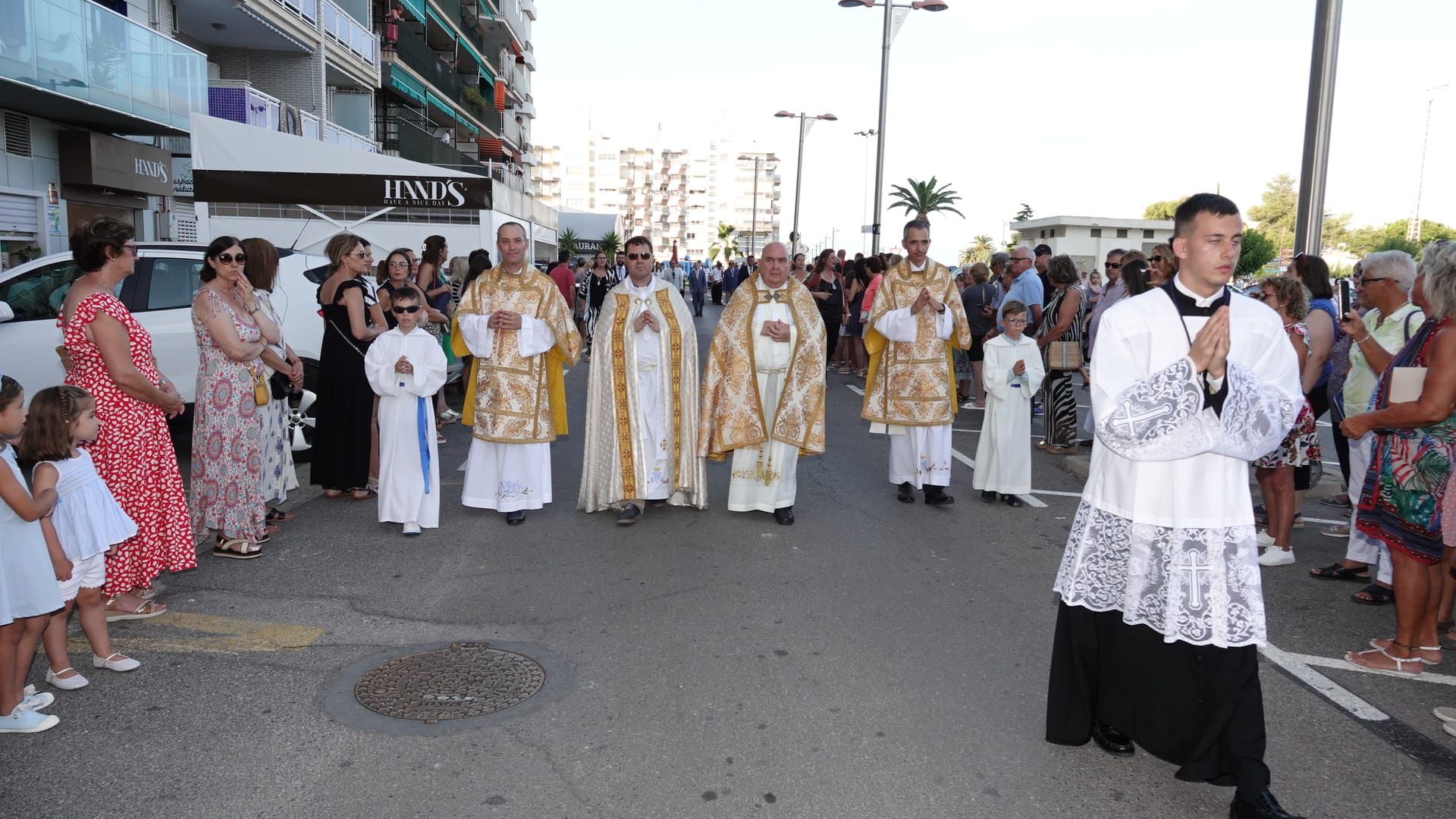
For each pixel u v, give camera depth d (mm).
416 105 35938
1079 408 12961
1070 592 3369
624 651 4406
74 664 4188
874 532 6582
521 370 6461
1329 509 7520
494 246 15125
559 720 3709
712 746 3521
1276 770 3422
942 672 4242
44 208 15570
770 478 6742
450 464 8711
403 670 4156
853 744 3562
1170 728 3150
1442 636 4797
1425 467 4102
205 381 5562
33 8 13359
